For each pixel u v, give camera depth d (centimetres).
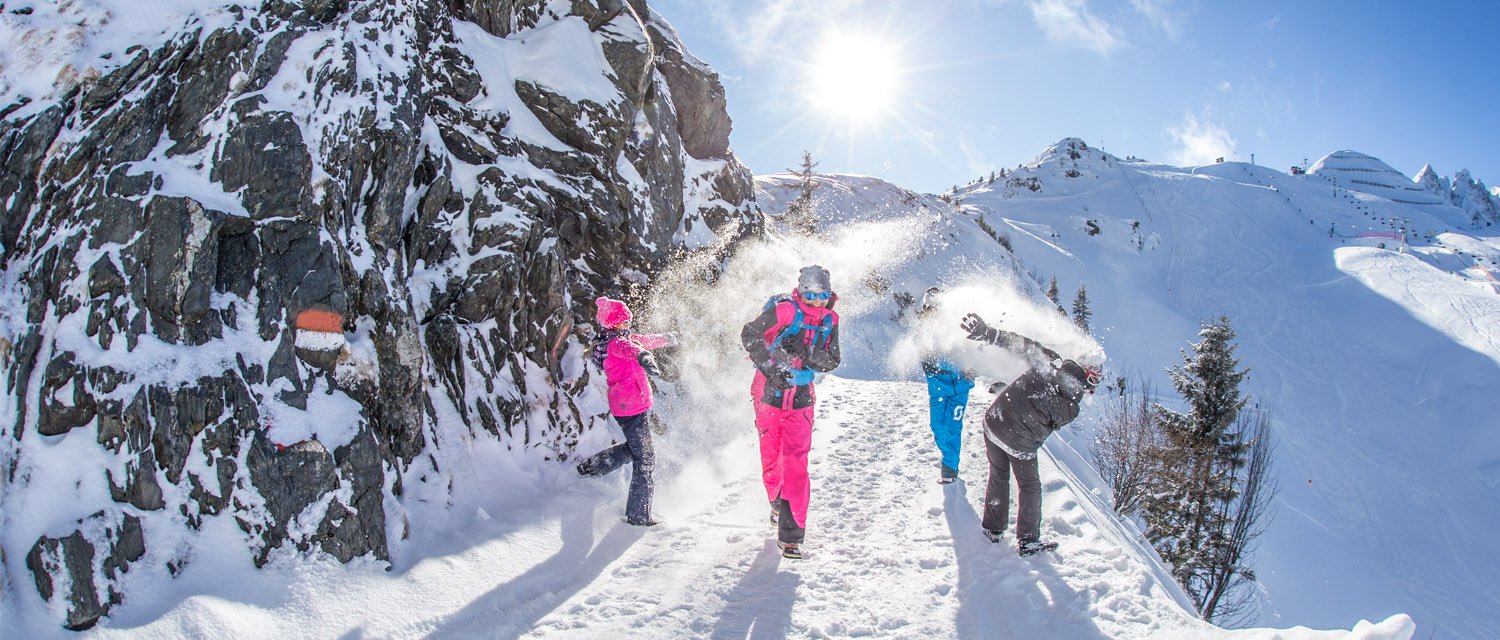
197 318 340
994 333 426
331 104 428
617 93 734
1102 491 793
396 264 454
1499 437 6875
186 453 322
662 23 1038
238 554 320
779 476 443
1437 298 10638
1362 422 7281
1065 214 16600
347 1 493
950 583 389
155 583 299
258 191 376
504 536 406
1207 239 15212
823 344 422
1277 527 4469
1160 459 1589
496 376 498
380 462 372
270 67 413
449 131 552
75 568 287
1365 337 9725
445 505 412
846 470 585
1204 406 2123
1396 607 4028
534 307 543
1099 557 414
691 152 1023
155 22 404
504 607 349
